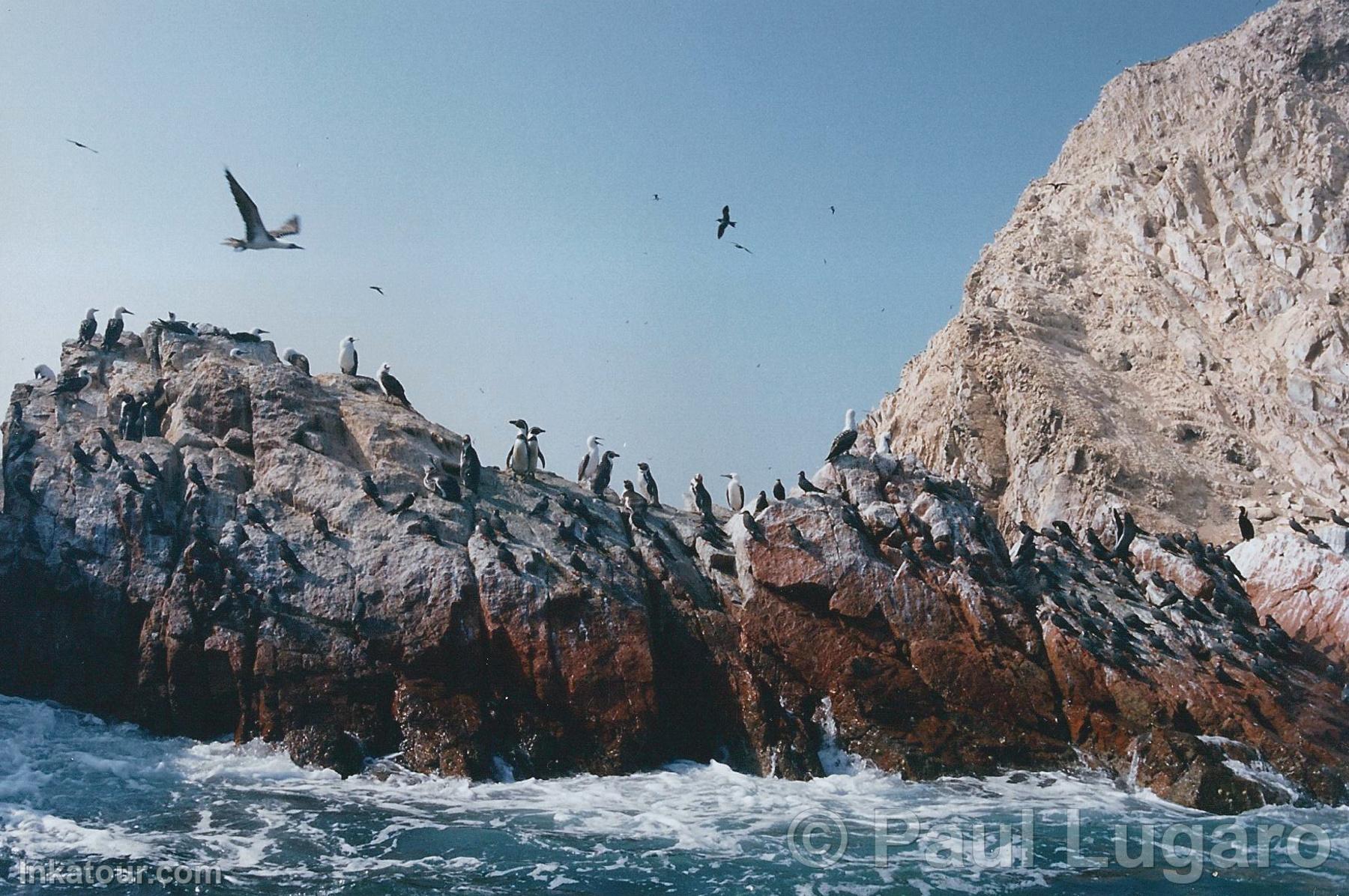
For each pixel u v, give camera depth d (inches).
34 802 1126.4
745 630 1428.4
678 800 1233.4
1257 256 2982.3
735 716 1368.1
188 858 1031.0
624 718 1317.7
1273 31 3390.7
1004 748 1364.4
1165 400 2849.4
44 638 1314.0
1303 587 1768.0
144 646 1286.9
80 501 1363.2
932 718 1374.3
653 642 1376.7
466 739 1267.2
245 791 1185.4
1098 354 3011.8
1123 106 3575.3
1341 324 2763.3
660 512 1622.8
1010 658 1414.9
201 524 1365.7
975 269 3516.2
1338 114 3233.3
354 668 1290.6
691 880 1042.1
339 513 1401.3
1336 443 2667.3
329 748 1244.5
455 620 1317.7
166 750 1258.6
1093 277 3193.9
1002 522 2765.7
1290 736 1390.3
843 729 1366.9
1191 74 3462.1
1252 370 2824.8
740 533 1501.0
